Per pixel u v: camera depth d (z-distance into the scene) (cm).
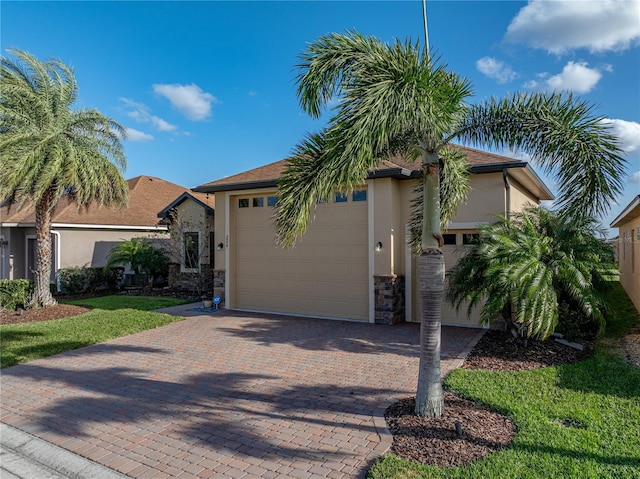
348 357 809
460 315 1072
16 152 1155
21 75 1251
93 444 475
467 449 428
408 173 1095
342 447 453
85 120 1326
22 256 1973
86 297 1717
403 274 1162
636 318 1142
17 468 436
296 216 504
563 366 707
